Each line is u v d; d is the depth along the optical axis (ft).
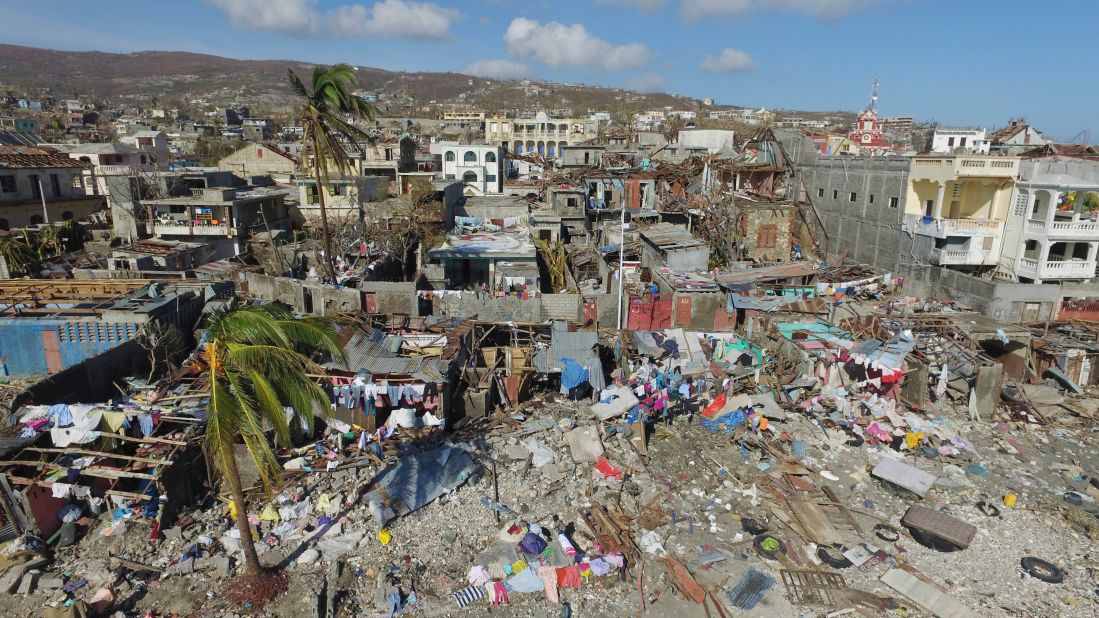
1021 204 133.39
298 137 535.60
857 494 74.02
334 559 60.08
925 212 147.84
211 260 164.14
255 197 182.29
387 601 55.31
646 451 81.35
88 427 64.75
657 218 199.00
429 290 124.77
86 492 61.62
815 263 160.15
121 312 92.48
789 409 92.32
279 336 48.85
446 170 254.27
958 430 89.04
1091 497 74.74
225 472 50.70
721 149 264.93
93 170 202.28
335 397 78.48
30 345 91.76
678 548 64.13
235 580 56.39
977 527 68.28
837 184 176.76
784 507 70.44
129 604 53.83
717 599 57.52
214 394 47.67
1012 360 106.83
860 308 118.21
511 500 69.97
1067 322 117.50
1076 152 152.66
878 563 62.34
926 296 140.56
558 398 94.63
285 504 66.49
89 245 157.38
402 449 77.61
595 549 62.69
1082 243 131.03
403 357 87.97
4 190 173.78
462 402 86.89
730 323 125.59
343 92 119.55
